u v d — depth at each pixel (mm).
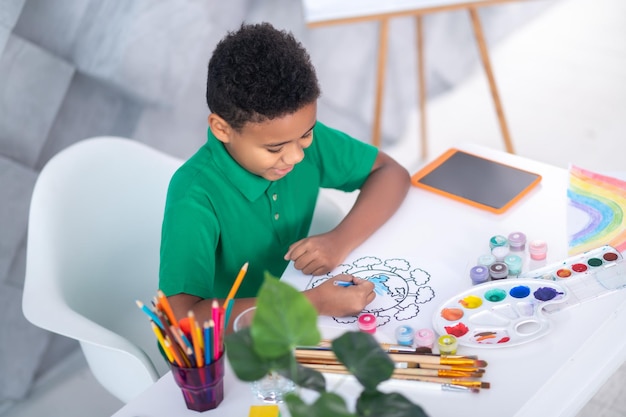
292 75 1159
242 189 1364
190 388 1004
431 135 2764
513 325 1104
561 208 1351
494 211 1357
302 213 1506
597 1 3236
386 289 1221
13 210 1987
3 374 2031
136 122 2238
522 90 2918
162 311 979
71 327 1292
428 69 2881
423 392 1021
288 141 1217
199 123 2408
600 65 2984
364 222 1363
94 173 1524
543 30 3160
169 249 1301
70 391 2072
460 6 2098
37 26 1926
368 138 2758
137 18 2129
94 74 2082
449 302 1160
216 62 1205
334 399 732
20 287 2033
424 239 1328
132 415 1031
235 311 1211
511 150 2496
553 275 1193
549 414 990
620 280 1165
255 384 1027
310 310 749
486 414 983
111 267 1536
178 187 1351
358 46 2658
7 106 1926
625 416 1677
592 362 1050
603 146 2648
